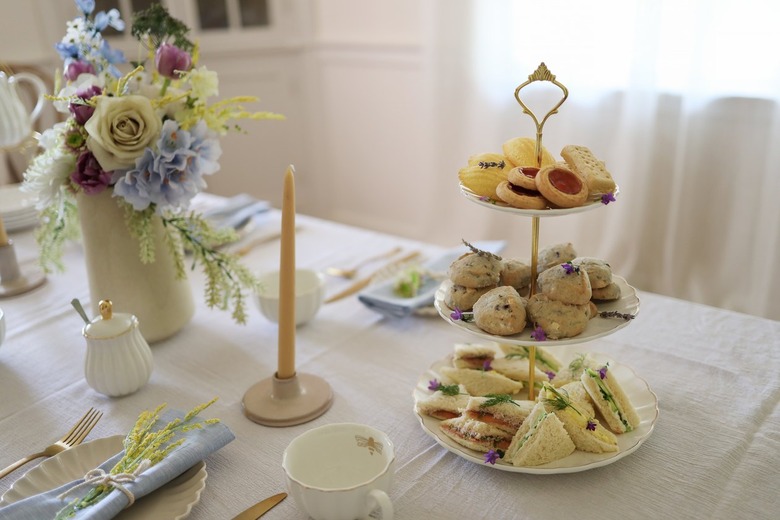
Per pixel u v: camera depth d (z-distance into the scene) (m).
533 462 0.71
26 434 0.83
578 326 0.69
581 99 2.16
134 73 0.90
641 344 0.98
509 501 0.69
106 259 0.96
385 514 0.60
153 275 0.99
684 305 1.09
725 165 2.02
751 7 1.83
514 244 2.51
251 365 0.97
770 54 1.85
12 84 1.28
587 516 0.66
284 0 2.78
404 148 2.85
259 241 1.39
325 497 0.61
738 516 0.66
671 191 2.12
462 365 0.88
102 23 0.97
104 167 0.89
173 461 0.70
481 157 0.75
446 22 2.36
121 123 0.89
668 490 0.69
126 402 0.89
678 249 2.15
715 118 1.99
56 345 1.04
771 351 0.94
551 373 0.87
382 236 1.42
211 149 0.96
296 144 3.06
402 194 2.95
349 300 1.16
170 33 0.97
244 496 0.71
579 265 0.73
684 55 1.97
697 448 0.75
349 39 2.81
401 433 0.80
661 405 0.83
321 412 0.84
